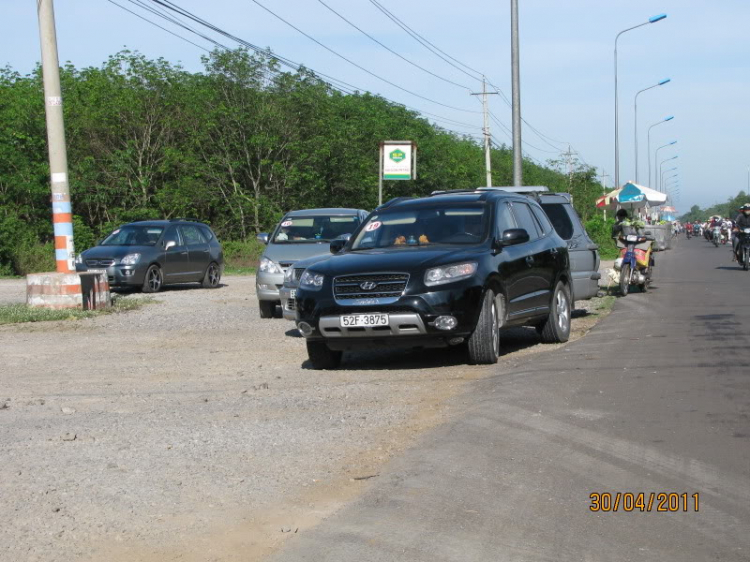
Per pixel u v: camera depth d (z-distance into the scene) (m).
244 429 6.57
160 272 21.39
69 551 4.20
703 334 10.97
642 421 6.38
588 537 4.21
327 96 45.22
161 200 38.56
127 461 5.73
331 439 6.21
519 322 10.14
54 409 7.51
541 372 8.47
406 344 9.04
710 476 5.08
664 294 17.95
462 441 5.97
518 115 25.88
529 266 10.35
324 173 42.81
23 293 21.09
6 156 33.97
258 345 11.69
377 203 46.53
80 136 37.44
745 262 26.73
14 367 9.98
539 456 5.55
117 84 39.34
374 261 9.17
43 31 15.54
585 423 6.36
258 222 40.44
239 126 40.53
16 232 30.48
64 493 5.06
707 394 7.25
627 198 30.77
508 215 10.53
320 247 15.36
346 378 8.87
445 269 8.98
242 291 22.03
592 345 10.38
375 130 47.56
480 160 63.88
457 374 8.80
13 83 41.50
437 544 4.14
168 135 39.75
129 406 7.61
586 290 13.93
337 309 8.97
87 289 15.91
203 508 4.77
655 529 4.30
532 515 4.51
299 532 4.38
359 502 4.80
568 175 63.81
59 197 15.71
